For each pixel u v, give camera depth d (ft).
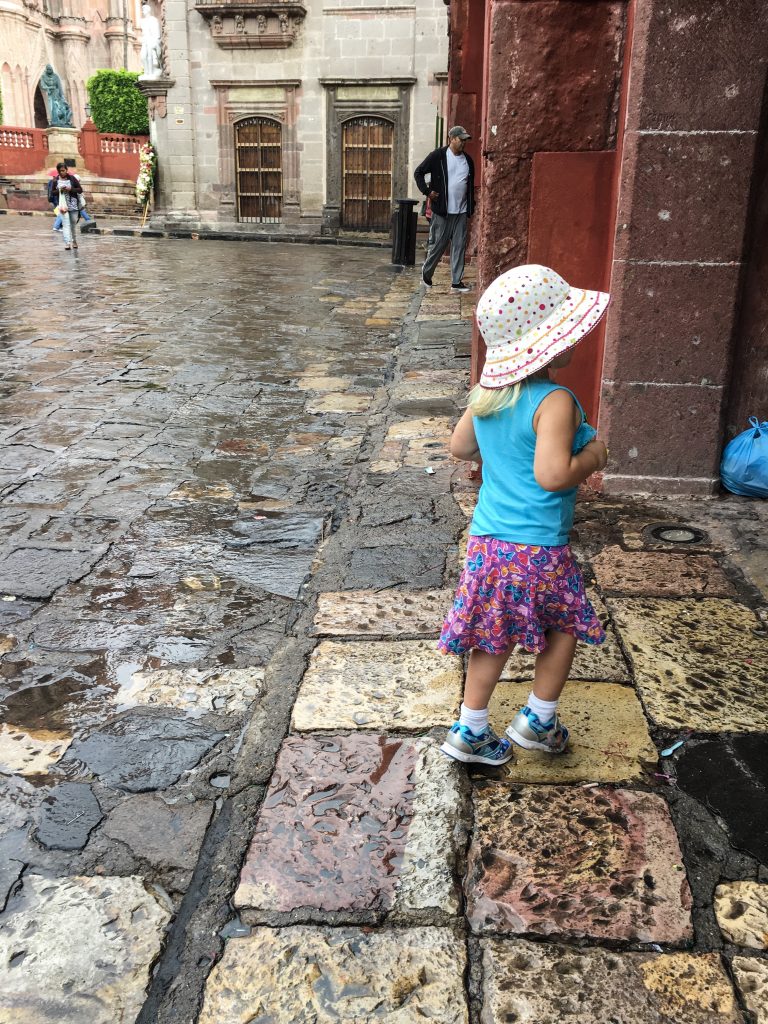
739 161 12.03
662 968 5.74
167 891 6.51
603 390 13.52
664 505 13.58
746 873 6.54
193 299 35.27
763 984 5.63
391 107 68.85
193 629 10.36
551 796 7.34
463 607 7.11
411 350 25.81
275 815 7.20
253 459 16.57
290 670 9.32
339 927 6.11
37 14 131.64
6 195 87.30
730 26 11.46
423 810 7.20
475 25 37.45
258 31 68.23
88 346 25.88
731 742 8.00
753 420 13.85
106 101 94.99
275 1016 5.46
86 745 8.23
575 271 13.43
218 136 72.59
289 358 25.09
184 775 7.80
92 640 10.11
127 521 13.56
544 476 6.40
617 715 8.38
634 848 6.77
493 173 13.10
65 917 6.27
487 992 5.60
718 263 12.56
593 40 12.34
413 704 8.65
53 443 17.12
